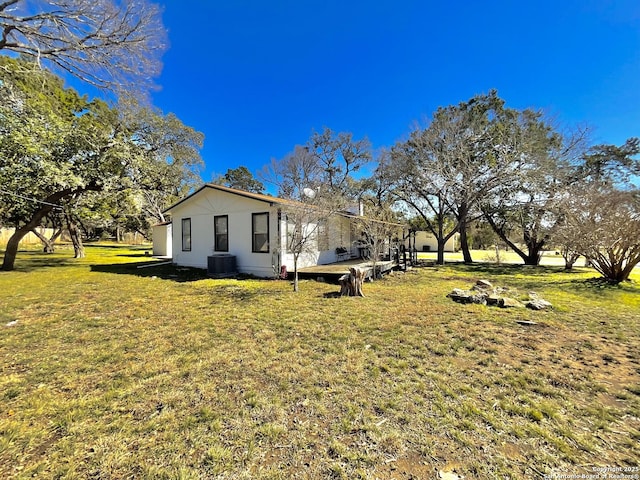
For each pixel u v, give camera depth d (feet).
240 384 8.13
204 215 34.12
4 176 24.12
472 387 8.02
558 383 8.26
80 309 16.29
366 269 27.09
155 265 37.76
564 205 29.53
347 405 7.12
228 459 5.37
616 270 26.37
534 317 14.94
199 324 13.65
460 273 34.88
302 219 23.99
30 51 20.48
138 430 6.15
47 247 56.95
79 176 28.81
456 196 47.47
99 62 22.33
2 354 10.15
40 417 6.57
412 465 5.24
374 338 11.86
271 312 15.81
